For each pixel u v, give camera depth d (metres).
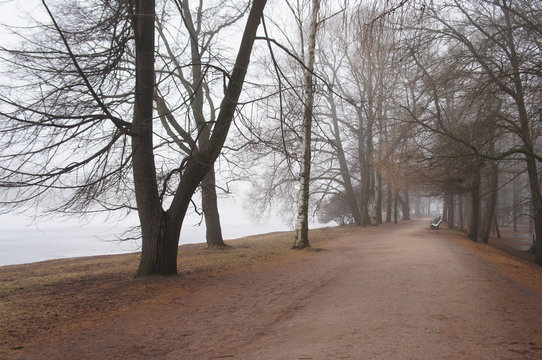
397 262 12.47
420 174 21.16
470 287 8.34
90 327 6.08
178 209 10.48
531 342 4.79
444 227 40.97
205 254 17.20
